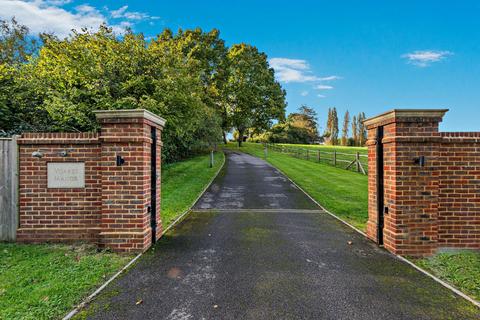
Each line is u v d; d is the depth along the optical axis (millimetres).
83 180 4766
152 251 4441
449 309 2812
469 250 4430
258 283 3359
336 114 71938
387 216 4590
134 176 4496
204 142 22250
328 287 3264
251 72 32531
